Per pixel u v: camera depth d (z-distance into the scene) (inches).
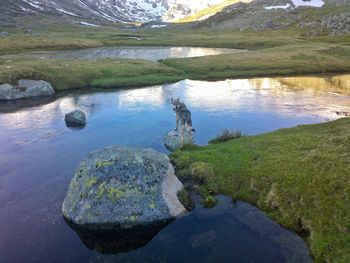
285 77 2999.5
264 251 738.8
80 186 883.4
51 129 1643.7
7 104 2132.1
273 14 7691.9
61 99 2239.2
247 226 829.8
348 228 748.0
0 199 976.3
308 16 6929.1
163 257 728.3
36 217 884.6
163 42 6067.9
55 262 723.4
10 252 754.2
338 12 6589.6
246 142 1257.4
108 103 2127.2
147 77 2770.7
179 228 824.9
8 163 1235.9
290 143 1181.7
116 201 845.8
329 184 879.1
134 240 788.0
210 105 2076.8
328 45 4323.3
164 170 930.7
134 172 878.4
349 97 2282.2
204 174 1015.0
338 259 687.7
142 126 1658.5
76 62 3117.6
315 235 764.6
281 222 836.6
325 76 3056.1
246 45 5413.4
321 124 1407.5
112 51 4965.6
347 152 1030.4
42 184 1064.2
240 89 2524.6
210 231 810.2
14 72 2400.3
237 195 955.3
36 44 5132.9
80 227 837.8
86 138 1502.2
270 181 958.4
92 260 727.7
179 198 902.4
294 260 711.1
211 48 5369.1
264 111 1955.0
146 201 853.2
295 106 2062.0
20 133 1590.8
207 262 707.4
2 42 4936.0
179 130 1402.6
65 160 1254.9
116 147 951.0
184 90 2482.8
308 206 842.2
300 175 942.4
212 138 1491.1
